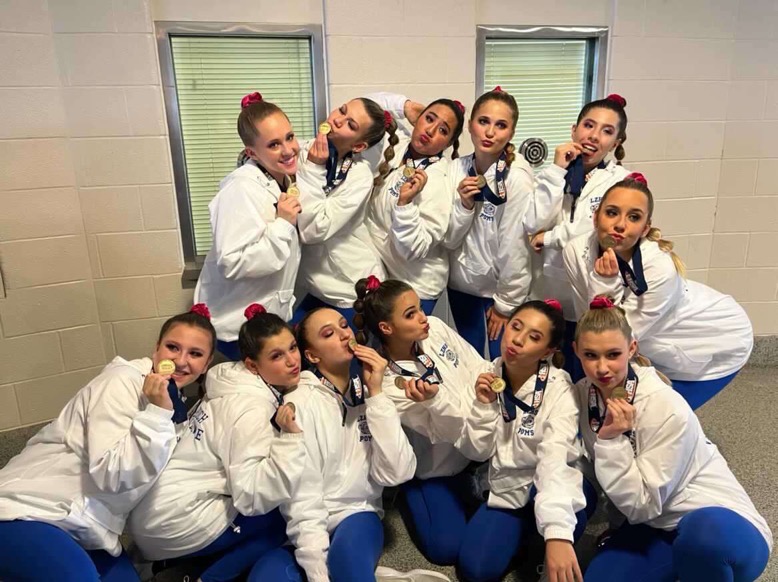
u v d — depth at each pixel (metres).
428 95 2.45
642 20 2.52
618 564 1.56
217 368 1.74
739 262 2.86
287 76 2.42
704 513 1.49
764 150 2.73
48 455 1.49
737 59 2.62
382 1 2.32
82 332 2.39
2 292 2.24
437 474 1.90
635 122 2.62
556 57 2.60
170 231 2.39
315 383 1.72
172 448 1.48
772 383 2.76
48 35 2.12
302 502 1.60
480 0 2.43
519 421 1.70
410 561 1.80
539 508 1.51
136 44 2.20
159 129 2.29
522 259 2.06
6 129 2.13
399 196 1.95
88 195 2.29
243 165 1.89
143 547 1.60
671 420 1.51
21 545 1.36
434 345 1.88
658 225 2.76
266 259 1.78
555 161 1.98
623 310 1.61
